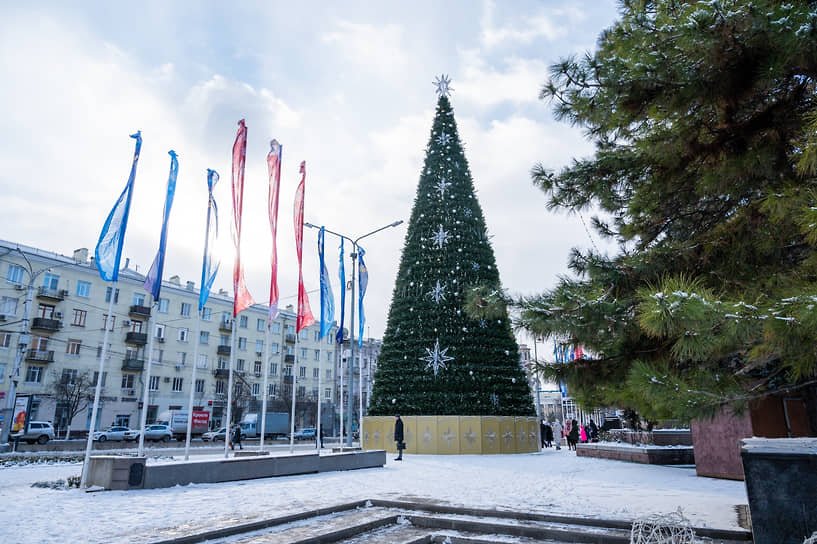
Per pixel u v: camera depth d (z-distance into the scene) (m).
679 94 4.45
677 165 5.32
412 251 23.78
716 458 10.81
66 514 6.44
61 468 15.07
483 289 5.36
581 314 4.66
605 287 5.11
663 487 9.21
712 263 5.34
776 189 4.28
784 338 3.37
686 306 3.28
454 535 6.06
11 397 26.39
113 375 45.84
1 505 7.22
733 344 3.80
